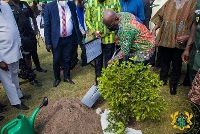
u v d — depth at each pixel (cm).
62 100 378
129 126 336
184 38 350
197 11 288
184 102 387
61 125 326
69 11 445
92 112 364
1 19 349
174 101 393
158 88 298
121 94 283
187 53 335
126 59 346
